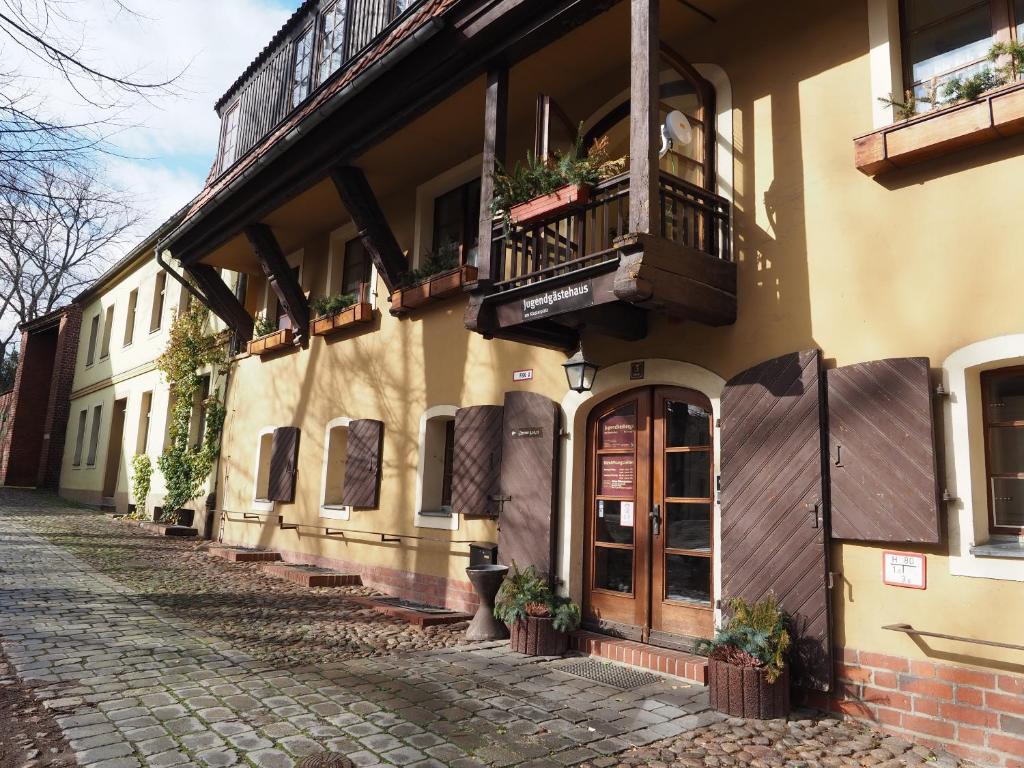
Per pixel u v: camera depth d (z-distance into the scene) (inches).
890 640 181.5
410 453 361.1
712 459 231.8
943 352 183.0
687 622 231.0
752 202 229.3
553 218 238.2
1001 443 181.2
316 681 207.5
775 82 229.5
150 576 383.9
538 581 258.1
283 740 160.9
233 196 429.1
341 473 428.8
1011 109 171.3
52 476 998.4
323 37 410.6
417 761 152.5
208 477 570.6
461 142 340.8
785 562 198.5
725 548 213.8
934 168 190.5
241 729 166.6
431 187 375.2
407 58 293.9
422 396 358.3
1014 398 180.5
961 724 167.8
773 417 207.5
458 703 191.5
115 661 218.5
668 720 182.5
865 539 185.5
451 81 286.2
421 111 305.4
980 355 176.2
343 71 358.6
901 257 193.9
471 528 315.6
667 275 204.8
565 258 248.7
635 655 230.4
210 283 523.5
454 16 269.9
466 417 319.9
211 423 571.5
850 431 191.8
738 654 190.7
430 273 357.1
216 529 549.3
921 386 180.2
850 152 208.5
